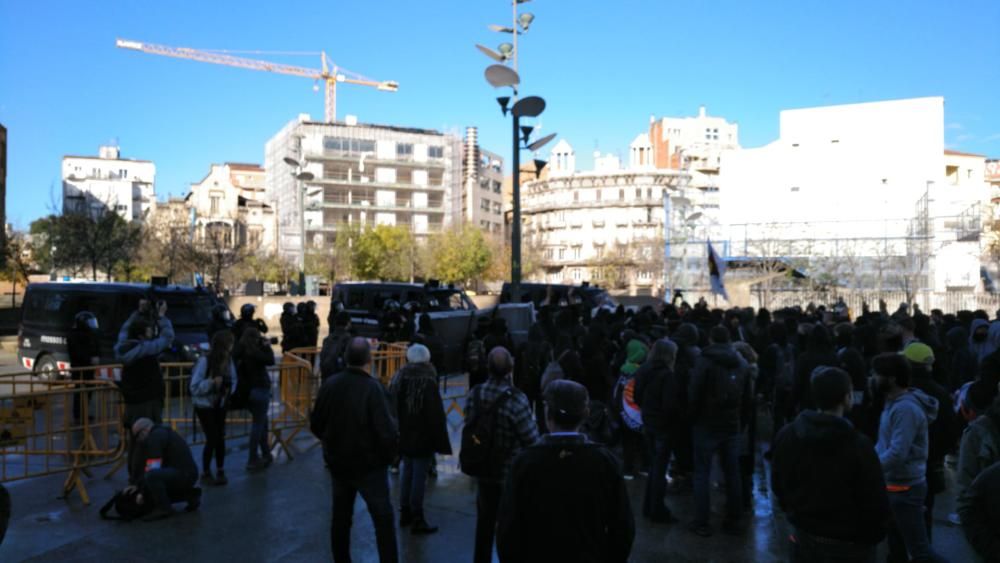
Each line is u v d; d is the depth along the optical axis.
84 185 97.38
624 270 85.88
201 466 8.16
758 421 11.38
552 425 3.38
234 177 114.69
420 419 6.00
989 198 64.31
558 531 3.07
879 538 3.30
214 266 38.50
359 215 94.38
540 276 90.62
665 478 6.50
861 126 48.59
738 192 51.06
